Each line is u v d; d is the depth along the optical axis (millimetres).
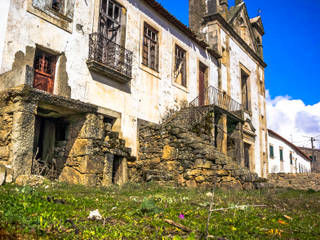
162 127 11344
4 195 4695
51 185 7465
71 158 9070
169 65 14875
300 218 5066
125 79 11641
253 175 11023
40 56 9430
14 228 2992
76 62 10172
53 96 7895
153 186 9414
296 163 36156
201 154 9930
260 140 24547
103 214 4254
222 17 20031
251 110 23703
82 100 10203
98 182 9047
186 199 6559
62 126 9781
